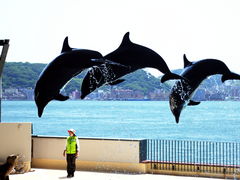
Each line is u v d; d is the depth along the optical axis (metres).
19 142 17.38
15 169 17.06
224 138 64.38
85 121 79.44
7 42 13.77
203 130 68.81
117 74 9.76
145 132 70.62
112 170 17.20
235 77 10.11
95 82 9.72
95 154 17.42
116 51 9.83
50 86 9.20
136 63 9.79
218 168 15.95
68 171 16.30
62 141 17.94
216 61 10.23
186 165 16.44
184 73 10.30
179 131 69.50
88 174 16.72
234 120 74.06
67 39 9.47
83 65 9.26
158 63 9.77
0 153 17.44
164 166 16.77
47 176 16.48
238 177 15.63
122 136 70.00
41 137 18.22
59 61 9.27
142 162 16.86
